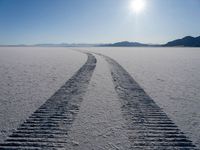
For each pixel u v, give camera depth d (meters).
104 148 5.09
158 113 7.77
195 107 8.59
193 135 5.90
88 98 9.81
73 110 8.00
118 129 6.23
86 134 5.87
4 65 25.50
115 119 7.07
